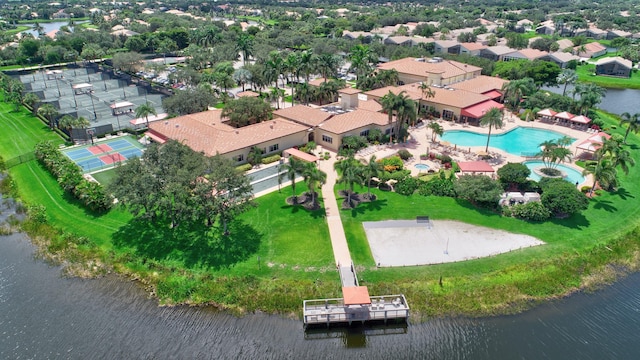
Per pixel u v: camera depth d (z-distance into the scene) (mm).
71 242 53375
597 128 89938
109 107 106312
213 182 49812
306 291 44406
